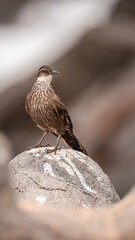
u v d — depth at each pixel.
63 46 28.16
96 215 4.48
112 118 21.25
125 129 20.67
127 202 4.55
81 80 25.22
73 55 25.62
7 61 29.81
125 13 27.77
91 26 26.92
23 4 34.25
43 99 9.27
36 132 23.94
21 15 34.38
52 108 9.22
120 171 19.23
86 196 7.19
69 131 9.40
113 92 22.73
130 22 27.19
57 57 26.28
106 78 24.75
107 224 4.26
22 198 6.85
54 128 9.39
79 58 25.50
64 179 7.47
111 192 7.54
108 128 21.12
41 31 32.59
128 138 20.23
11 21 34.19
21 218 4.00
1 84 27.09
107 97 22.61
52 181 7.13
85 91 24.86
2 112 24.89
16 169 7.59
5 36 32.78
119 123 21.09
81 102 23.80
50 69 9.38
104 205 7.22
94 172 7.69
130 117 21.02
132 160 19.33
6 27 33.84
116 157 19.98
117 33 26.02
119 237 4.10
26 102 9.59
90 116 21.88
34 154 7.78
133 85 22.28
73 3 33.69
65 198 6.80
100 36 25.80
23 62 29.25
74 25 30.88
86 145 20.97
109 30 26.22
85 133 21.28
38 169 7.59
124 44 25.42
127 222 4.19
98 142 20.81
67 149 8.14
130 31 26.30
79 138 21.27
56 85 25.14
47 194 6.83
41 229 4.04
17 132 24.48
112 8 29.11
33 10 34.47
